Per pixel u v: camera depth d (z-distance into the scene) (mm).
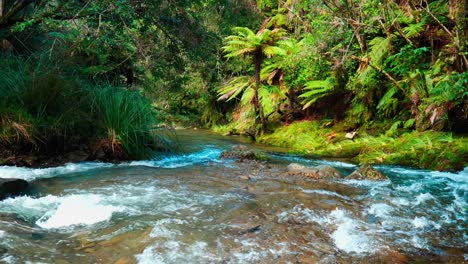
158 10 6820
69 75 6438
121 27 6496
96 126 5875
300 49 9047
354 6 6730
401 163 5957
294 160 6504
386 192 4059
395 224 2990
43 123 5238
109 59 8000
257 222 2938
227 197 3672
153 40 7395
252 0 13328
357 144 7191
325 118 9625
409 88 7133
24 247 2311
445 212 3365
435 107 5930
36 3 7031
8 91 5254
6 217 2805
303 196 3768
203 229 2744
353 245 2535
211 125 14539
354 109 8352
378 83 7816
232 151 6562
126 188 3973
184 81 10391
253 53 10156
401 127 7340
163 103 14672
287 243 2539
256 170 5258
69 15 6324
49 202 3346
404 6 6508
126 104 5969
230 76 14023
